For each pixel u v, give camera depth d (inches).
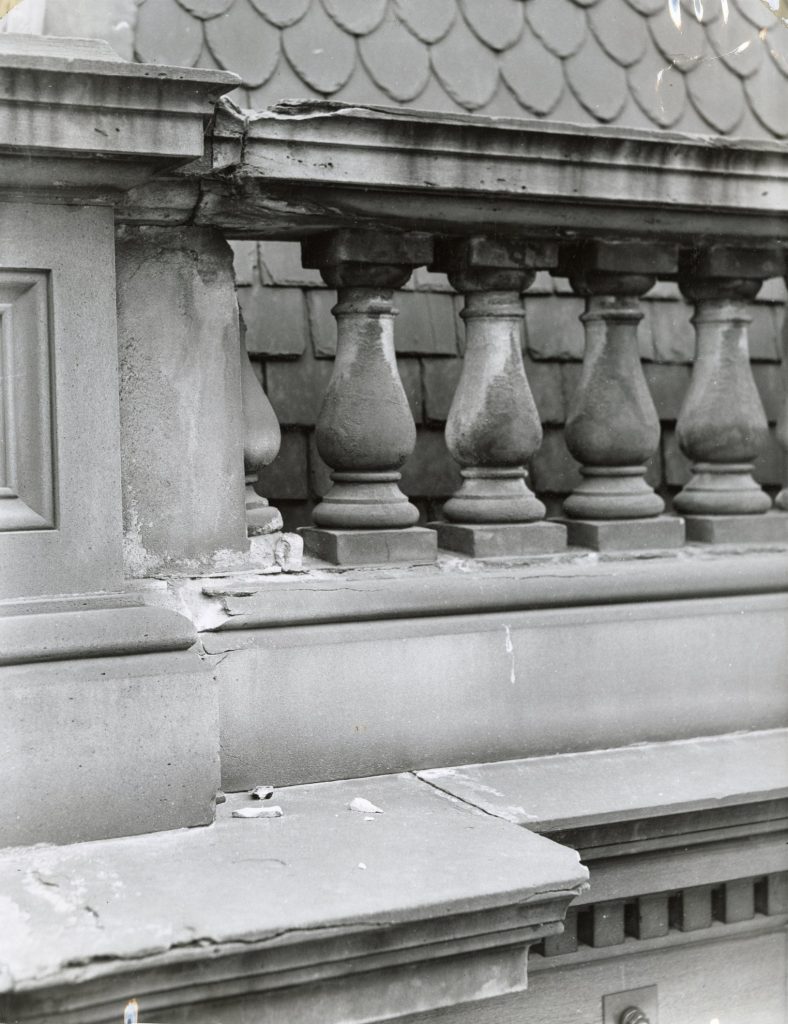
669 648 133.6
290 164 111.7
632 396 139.8
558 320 171.9
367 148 113.7
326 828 106.9
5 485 104.6
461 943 96.1
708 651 135.7
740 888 126.8
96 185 102.9
